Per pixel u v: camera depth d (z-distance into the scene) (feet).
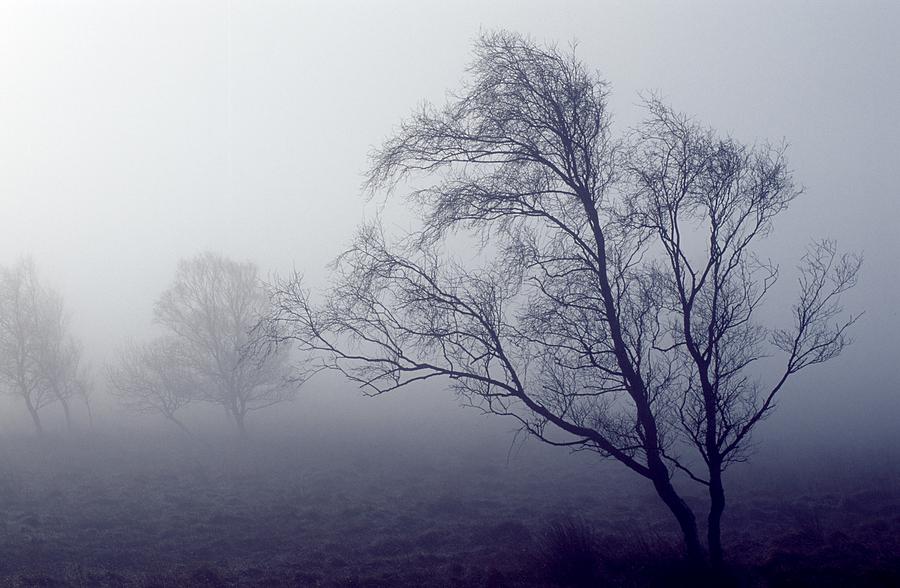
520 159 48.62
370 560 63.93
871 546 56.65
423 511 90.48
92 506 96.12
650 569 49.39
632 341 48.21
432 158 49.55
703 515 79.25
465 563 59.93
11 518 85.81
